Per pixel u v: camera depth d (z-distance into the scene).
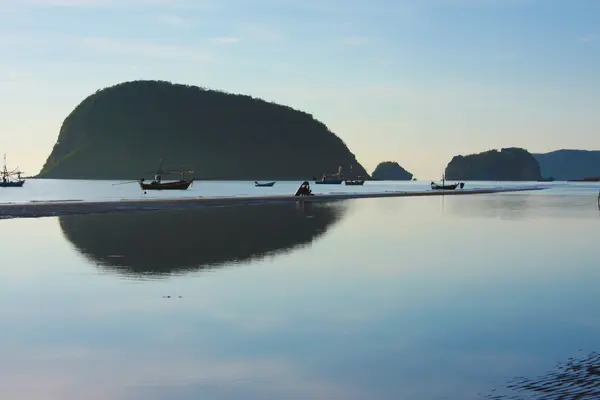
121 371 8.79
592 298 14.38
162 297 14.27
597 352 9.72
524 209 59.34
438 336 10.80
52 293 14.77
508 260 21.22
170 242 26.81
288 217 46.03
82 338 10.61
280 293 14.81
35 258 21.23
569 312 12.80
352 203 74.62
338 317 12.29
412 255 22.58
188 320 11.98
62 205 57.03
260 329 11.27
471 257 22.05
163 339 10.54
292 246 25.55
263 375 8.62
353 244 26.55
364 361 9.30
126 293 14.76
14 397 7.75
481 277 17.42
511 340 10.50
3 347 10.03
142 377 8.54
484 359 9.38
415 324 11.70
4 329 11.23
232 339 10.56
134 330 11.16
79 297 14.27
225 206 64.75
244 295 14.55
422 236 30.59
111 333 10.95
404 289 15.45
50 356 9.52
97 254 22.36
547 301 13.98
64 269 18.67
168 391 7.99
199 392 7.96
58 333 10.96
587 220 42.81
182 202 69.94
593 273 18.23
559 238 29.64
